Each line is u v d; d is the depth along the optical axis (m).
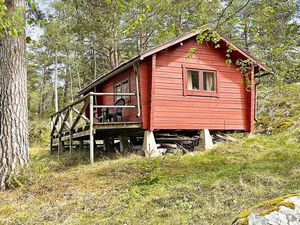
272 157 7.32
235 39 20.19
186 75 10.62
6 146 6.31
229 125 11.27
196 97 10.73
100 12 11.14
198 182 5.41
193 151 10.27
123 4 5.03
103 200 5.12
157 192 5.10
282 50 7.57
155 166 7.02
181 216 4.09
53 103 36.25
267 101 14.79
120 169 7.33
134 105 10.75
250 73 11.14
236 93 11.50
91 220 4.32
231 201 4.45
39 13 8.09
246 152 8.36
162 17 15.86
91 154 8.62
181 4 15.09
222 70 11.32
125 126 9.42
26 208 5.10
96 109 14.93
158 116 10.05
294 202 2.45
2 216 4.84
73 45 22.70
